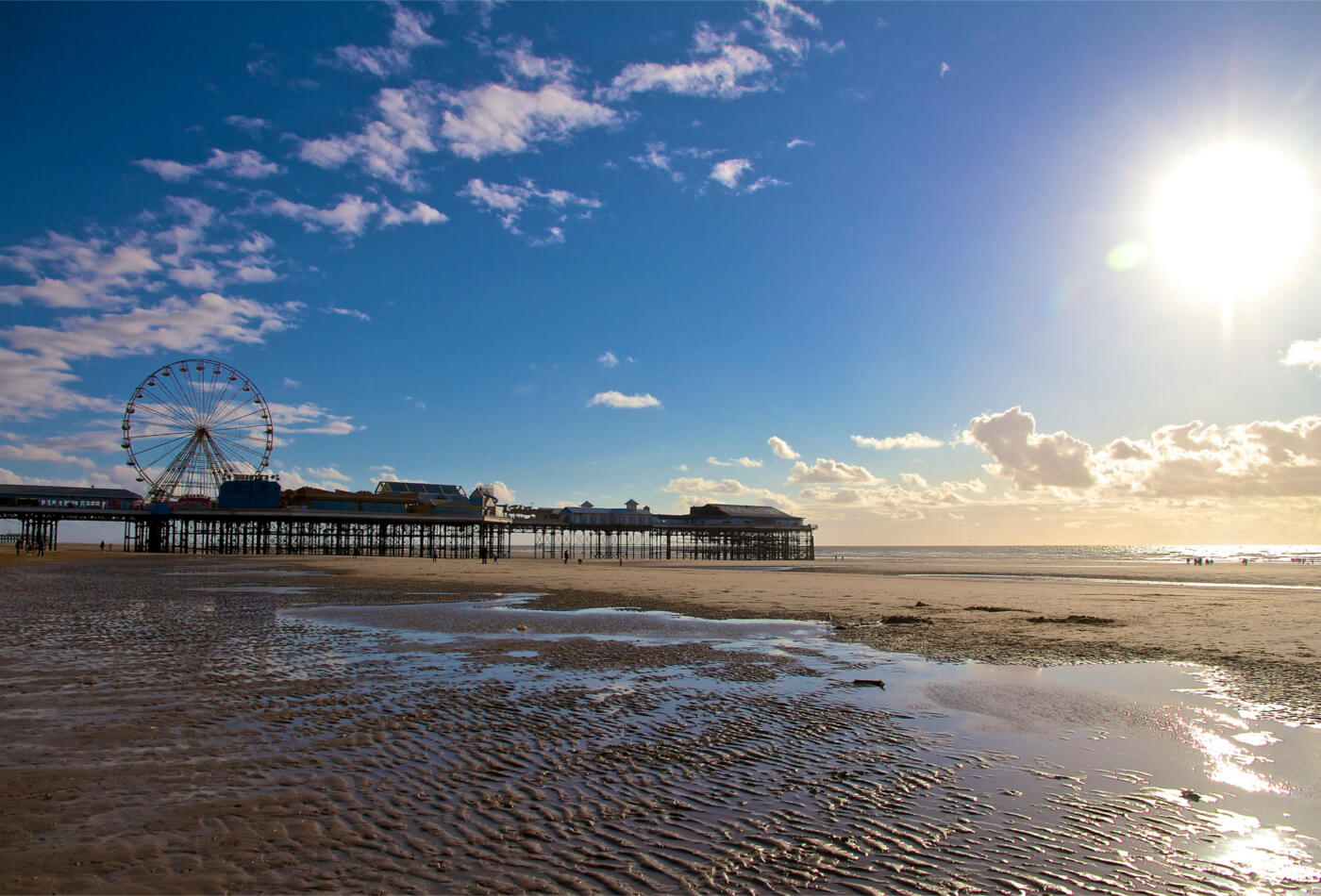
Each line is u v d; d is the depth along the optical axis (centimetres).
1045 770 914
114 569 5194
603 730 1086
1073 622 2405
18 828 687
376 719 1124
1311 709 1218
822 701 1288
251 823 714
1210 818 760
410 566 6316
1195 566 8312
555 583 4300
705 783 862
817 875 625
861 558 14012
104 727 1041
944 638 2069
